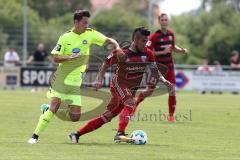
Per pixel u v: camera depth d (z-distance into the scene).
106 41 35.31
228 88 100.94
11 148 31.94
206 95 91.81
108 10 163.75
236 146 34.31
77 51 35.00
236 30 155.12
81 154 30.14
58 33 125.25
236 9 175.62
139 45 34.97
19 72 98.88
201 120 49.72
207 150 32.47
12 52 100.44
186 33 165.38
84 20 34.69
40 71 98.62
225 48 153.62
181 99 78.75
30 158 28.64
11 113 53.56
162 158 29.33
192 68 107.88
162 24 48.03
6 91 92.00
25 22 112.69
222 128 43.75
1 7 145.00
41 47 100.75
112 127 42.81
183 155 30.44
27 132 39.75
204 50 155.75
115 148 32.56
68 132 39.81
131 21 153.50
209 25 164.75
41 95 80.94
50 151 30.98
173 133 40.34
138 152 31.19
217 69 105.44
